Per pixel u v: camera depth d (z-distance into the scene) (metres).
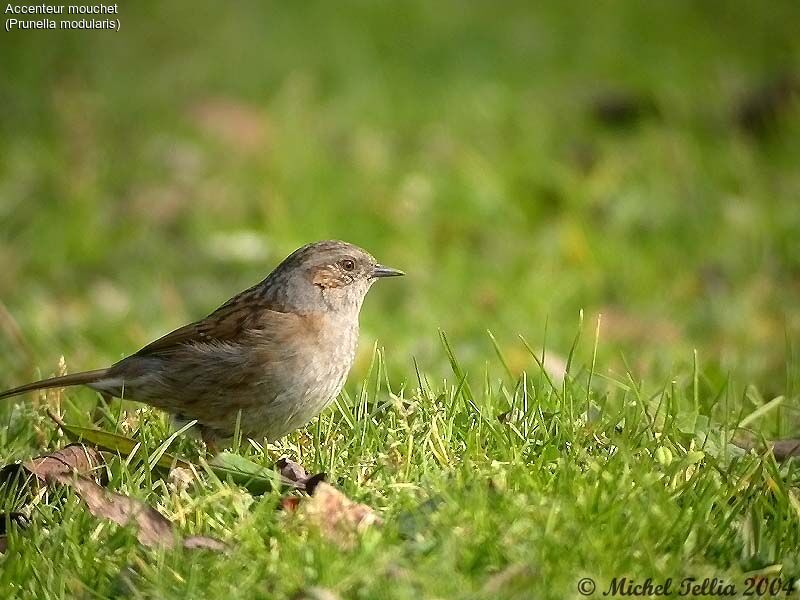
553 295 12.92
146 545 6.66
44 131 17.11
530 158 15.78
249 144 16.95
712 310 12.73
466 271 13.59
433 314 12.49
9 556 6.53
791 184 15.27
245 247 14.32
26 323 12.32
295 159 15.90
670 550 6.50
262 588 6.21
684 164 15.51
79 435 7.75
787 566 6.50
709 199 14.74
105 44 20.05
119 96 18.33
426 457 7.29
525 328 12.15
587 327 12.32
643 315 12.71
